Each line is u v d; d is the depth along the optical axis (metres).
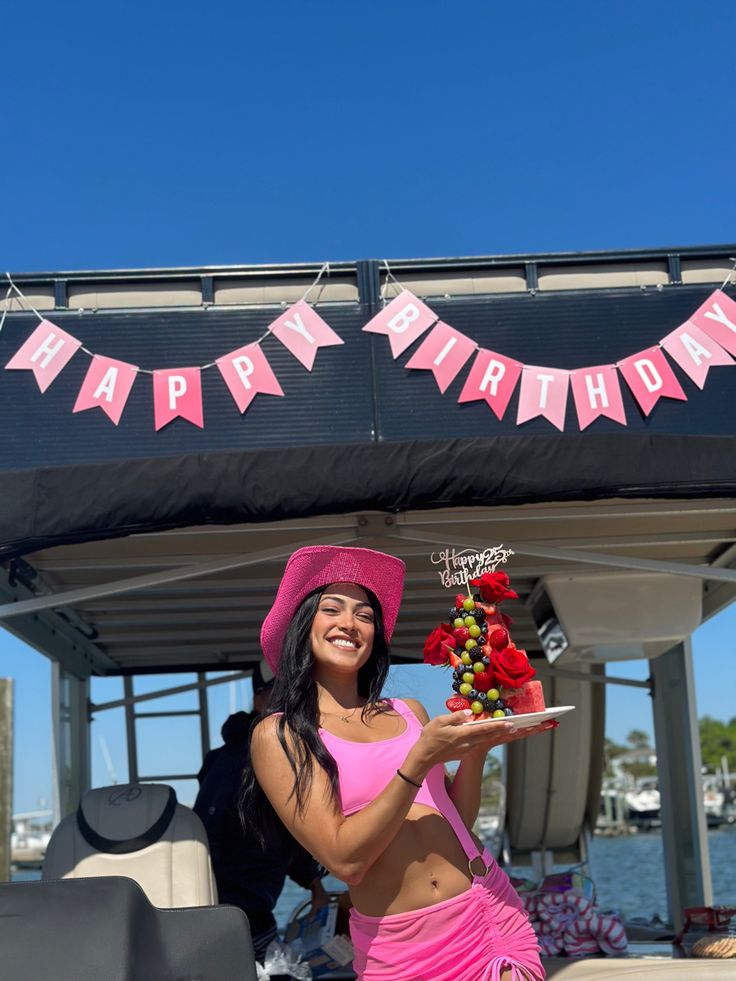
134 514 3.46
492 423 4.03
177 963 2.11
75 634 6.30
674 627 5.22
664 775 6.85
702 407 4.07
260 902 4.26
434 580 5.34
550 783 7.79
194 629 6.45
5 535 3.45
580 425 4.02
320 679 2.46
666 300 4.18
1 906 2.05
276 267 4.19
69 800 6.59
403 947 2.19
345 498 3.49
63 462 3.96
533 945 2.26
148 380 4.05
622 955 4.36
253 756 2.33
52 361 4.05
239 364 4.06
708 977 3.10
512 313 4.15
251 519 3.49
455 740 2.02
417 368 4.07
